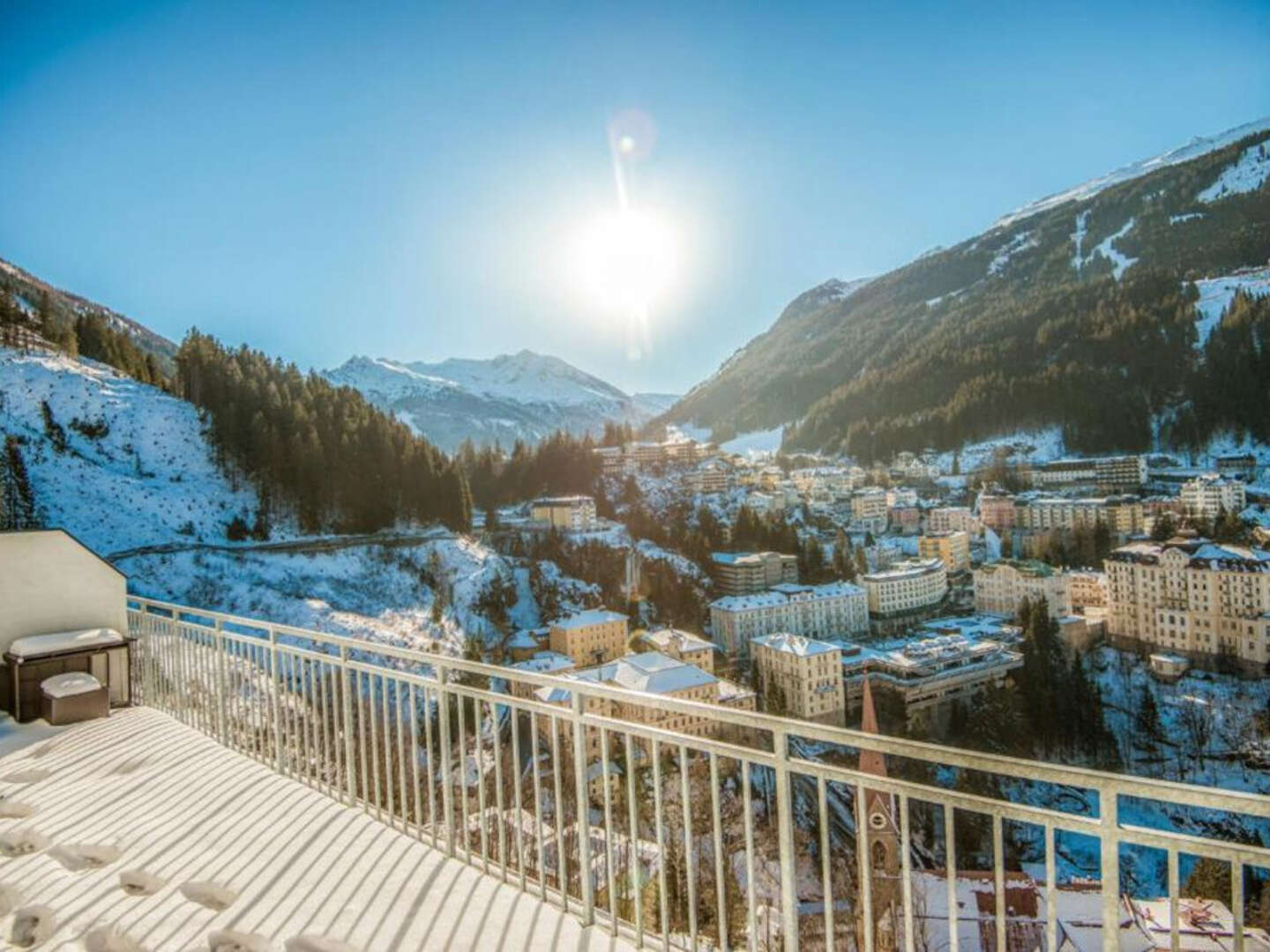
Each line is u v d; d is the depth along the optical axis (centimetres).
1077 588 6175
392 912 331
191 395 6562
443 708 393
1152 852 2409
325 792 476
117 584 702
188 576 4191
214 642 590
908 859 240
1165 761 3516
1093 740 3697
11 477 4434
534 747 350
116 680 674
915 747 235
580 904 341
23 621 642
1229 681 4228
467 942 307
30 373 5794
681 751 296
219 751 552
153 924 318
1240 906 185
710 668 4766
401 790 422
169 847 395
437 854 390
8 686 635
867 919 244
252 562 4606
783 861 265
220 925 318
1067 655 4769
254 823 426
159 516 4875
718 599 6581
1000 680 4288
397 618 4556
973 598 6781
